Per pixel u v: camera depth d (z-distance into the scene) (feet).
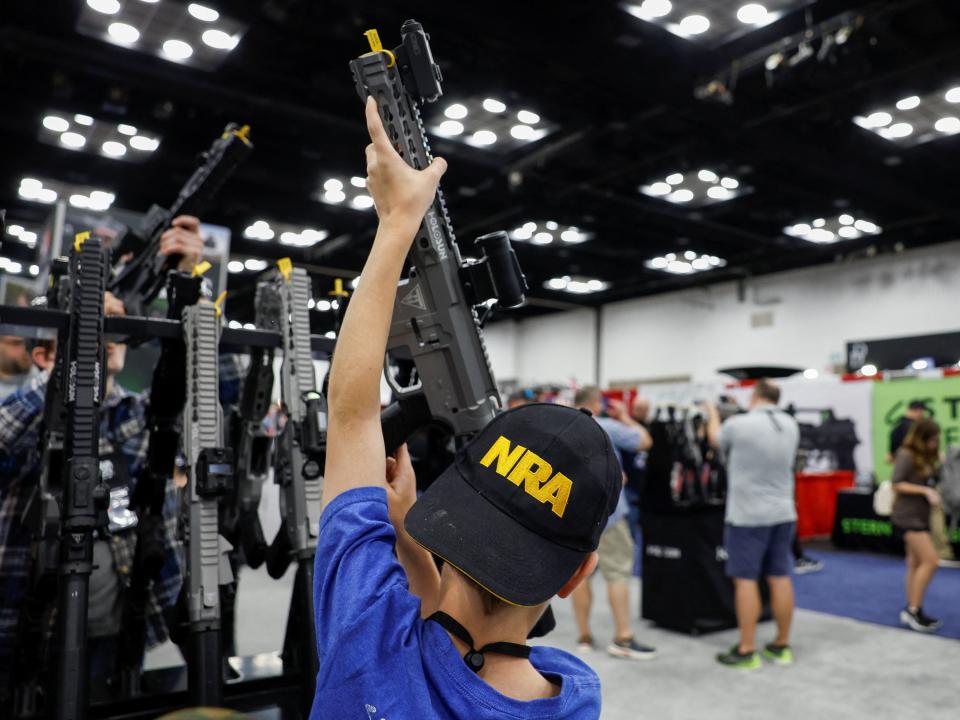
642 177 28.68
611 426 14.55
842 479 29.53
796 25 19.22
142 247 6.72
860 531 26.55
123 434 6.71
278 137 25.68
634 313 51.52
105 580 6.09
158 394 5.53
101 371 5.09
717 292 46.68
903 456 15.97
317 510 5.78
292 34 20.06
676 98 21.50
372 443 2.26
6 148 25.38
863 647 14.30
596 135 24.85
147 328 5.36
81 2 17.85
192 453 5.38
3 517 5.90
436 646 1.97
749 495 13.07
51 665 4.57
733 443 13.26
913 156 26.58
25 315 4.96
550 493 2.04
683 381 47.96
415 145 3.12
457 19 17.75
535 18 18.13
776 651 13.37
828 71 18.85
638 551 24.68
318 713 1.91
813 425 30.71
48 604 5.20
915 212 32.50
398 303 3.51
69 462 4.74
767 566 13.50
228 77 21.90
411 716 1.83
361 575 2.03
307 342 5.95
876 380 29.09
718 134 24.61
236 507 6.37
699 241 38.22
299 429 5.74
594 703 2.15
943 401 27.20
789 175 29.19
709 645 14.37
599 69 19.88
